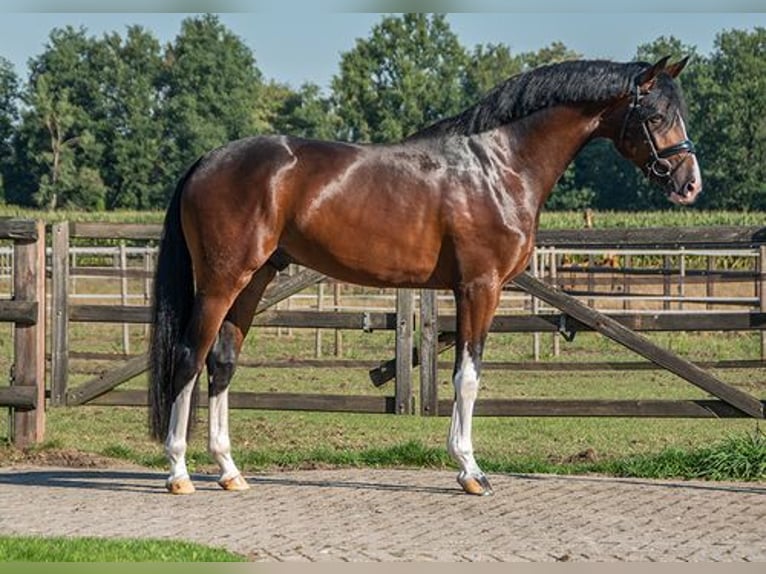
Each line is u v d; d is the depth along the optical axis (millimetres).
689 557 6633
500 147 8414
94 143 66875
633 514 7789
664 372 18141
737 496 8414
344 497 8359
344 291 28797
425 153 8375
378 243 8266
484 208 8273
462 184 8289
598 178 64688
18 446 10711
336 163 8289
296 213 8234
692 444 11711
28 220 10648
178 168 67688
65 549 6480
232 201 8203
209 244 8234
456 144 8398
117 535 7121
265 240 8219
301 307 24516
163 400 8414
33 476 9312
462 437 8406
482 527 7395
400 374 10711
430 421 13555
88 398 11062
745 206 60531
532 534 7203
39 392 10773
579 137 8531
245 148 8359
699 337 22203
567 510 7914
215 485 8891
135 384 16188
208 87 70062
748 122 60656
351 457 10164
